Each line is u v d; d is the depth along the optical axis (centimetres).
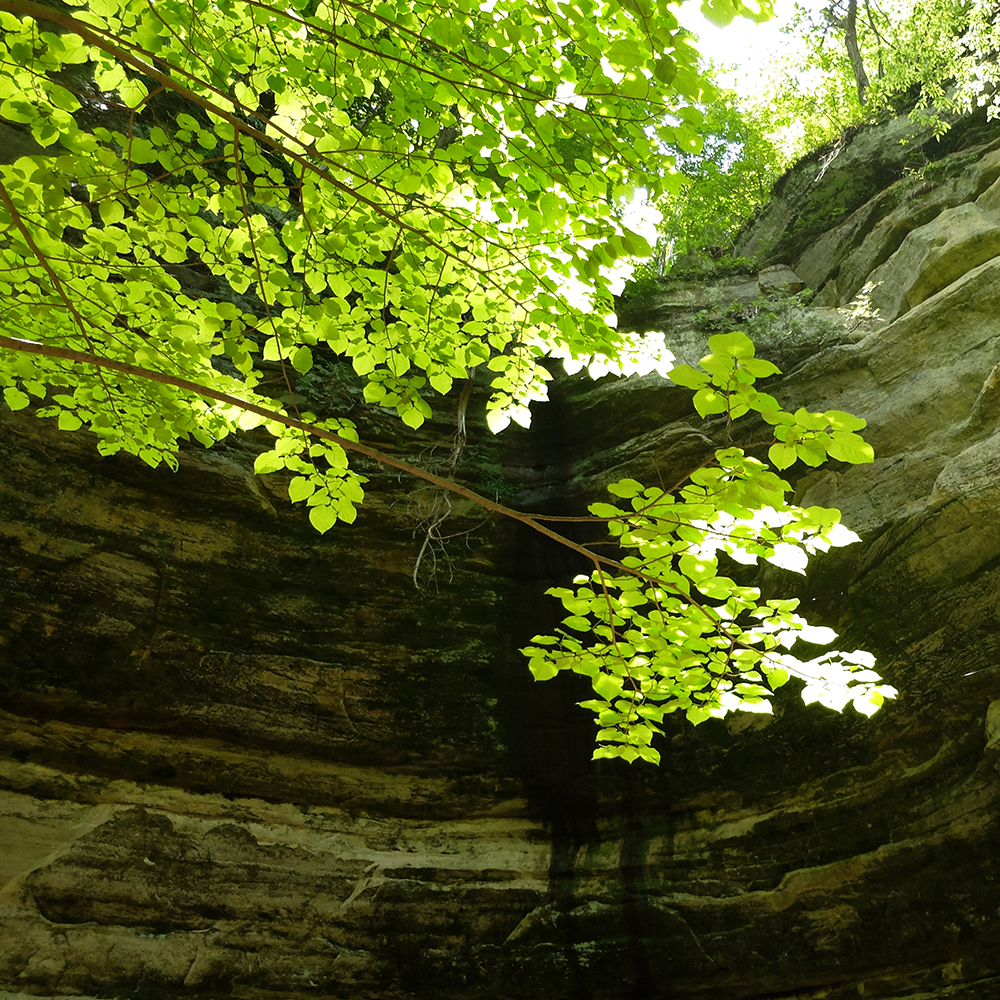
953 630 1048
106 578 1130
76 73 1355
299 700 1203
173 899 1020
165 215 495
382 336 529
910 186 1714
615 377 1647
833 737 1124
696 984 1064
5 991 888
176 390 530
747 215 2319
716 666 461
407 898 1120
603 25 411
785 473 1369
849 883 1026
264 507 1287
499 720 1296
